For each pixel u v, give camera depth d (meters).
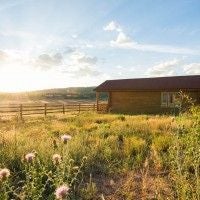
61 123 14.73
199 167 5.12
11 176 4.62
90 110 29.05
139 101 24.61
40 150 5.79
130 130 10.26
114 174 5.40
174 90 22.33
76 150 6.22
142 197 4.35
